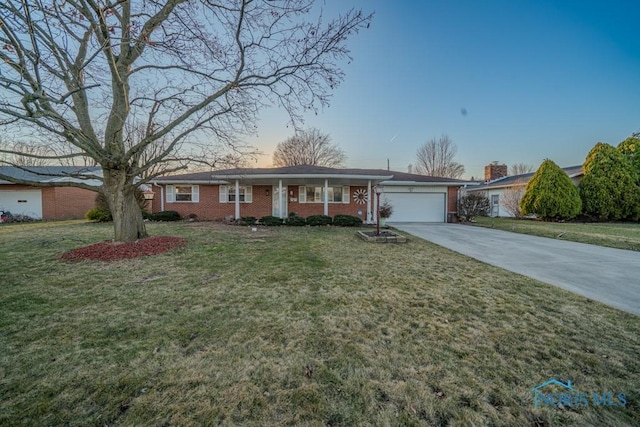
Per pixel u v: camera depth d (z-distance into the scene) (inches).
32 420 63.2
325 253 253.3
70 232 376.5
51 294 146.7
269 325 112.7
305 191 580.1
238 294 147.7
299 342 99.5
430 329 110.3
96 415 65.0
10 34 141.9
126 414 65.4
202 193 588.7
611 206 530.9
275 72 250.5
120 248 248.5
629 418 65.9
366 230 426.6
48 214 605.3
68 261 214.5
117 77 231.5
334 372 82.4
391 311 127.5
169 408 67.6
